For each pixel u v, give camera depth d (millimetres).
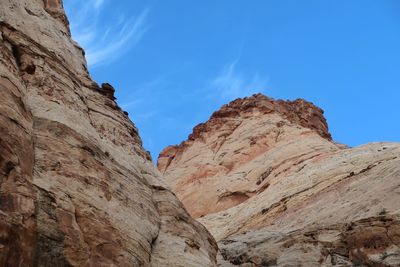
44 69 28859
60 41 33094
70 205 23875
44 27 32500
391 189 50750
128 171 29781
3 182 21453
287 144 87875
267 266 45469
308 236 46531
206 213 80375
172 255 28703
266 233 52062
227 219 69250
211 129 104438
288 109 104312
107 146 29703
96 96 32469
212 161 93438
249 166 86438
